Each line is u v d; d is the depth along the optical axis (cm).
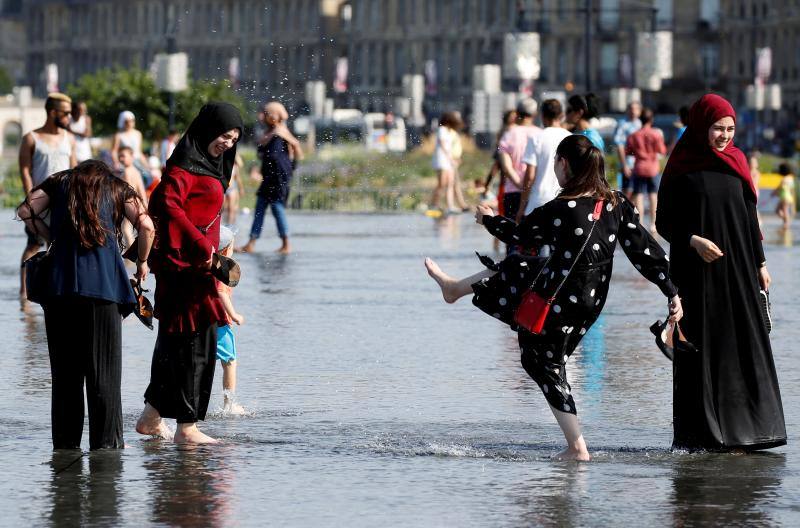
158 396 1944
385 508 1612
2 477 1744
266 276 4056
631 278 4100
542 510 1603
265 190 4797
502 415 2131
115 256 1883
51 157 3347
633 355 2681
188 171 1917
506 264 1831
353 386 2364
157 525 1547
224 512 1596
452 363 2598
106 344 1884
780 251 4928
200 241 1906
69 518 1572
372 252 4844
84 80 13250
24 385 2342
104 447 1894
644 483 1720
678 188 1892
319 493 1677
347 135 16212
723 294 1881
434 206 7150
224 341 2128
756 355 1884
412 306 3394
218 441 1947
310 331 2984
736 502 1636
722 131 1886
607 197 1820
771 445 1883
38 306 3331
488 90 9788
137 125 12912
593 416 2125
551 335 1827
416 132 16325
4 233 5669
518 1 11250
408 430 2022
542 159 3091
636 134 5744
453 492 1680
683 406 1891
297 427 2042
